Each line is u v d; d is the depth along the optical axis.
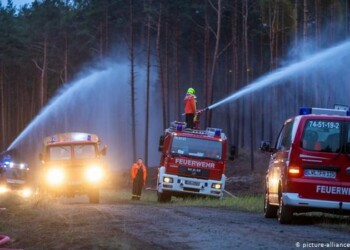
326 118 15.69
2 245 12.99
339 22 58.78
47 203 22.39
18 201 25.52
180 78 82.06
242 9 64.94
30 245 13.06
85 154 27.66
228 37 76.12
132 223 15.69
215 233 13.45
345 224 16.02
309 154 15.55
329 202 15.38
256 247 11.34
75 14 80.38
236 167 56.41
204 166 29.92
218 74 79.81
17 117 91.81
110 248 11.51
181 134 30.20
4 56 84.31
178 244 11.82
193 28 72.38
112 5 74.81
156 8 66.88
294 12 62.25
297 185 15.48
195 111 32.12
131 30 64.50
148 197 36.06
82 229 14.52
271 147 18.33
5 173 48.22
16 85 92.12
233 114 68.94
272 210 17.91
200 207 23.52
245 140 78.12
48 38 80.00
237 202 26.03
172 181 29.84
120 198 33.75
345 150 15.52
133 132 62.78
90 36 77.25
